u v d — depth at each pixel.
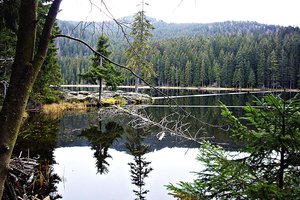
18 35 2.25
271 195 2.97
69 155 12.57
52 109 25.56
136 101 32.66
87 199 8.11
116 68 29.69
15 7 4.25
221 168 3.40
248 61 77.81
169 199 8.25
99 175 10.28
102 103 30.02
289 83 74.06
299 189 3.00
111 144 14.92
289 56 78.00
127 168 11.16
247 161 3.44
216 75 79.25
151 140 15.80
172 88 73.19
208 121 20.58
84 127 18.92
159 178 10.07
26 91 2.21
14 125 2.18
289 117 3.12
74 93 32.34
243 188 3.27
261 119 3.31
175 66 83.19
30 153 12.24
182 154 13.12
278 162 3.30
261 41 89.31
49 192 8.30
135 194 8.63
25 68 2.21
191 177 10.14
